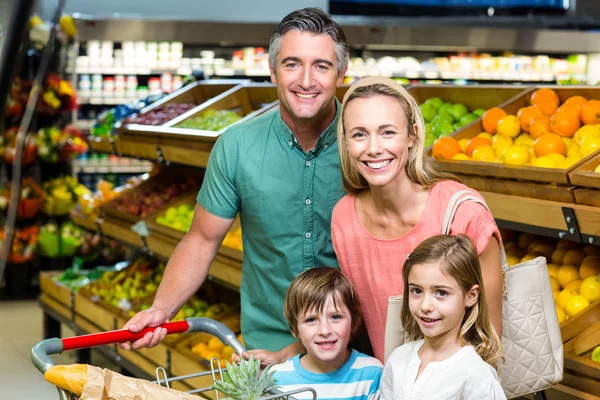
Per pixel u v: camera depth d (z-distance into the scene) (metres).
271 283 2.51
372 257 2.12
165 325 2.15
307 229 2.42
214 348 4.21
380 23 9.05
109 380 1.71
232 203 2.48
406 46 9.20
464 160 3.40
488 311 1.93
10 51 1.34
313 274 2.17
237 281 4.07
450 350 1.89
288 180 2.40
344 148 2.14
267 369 1.83
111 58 8.89
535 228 2.96
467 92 4.38
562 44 9.57
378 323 2.19
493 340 1.90
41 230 7.86
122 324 5.03
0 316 7.18
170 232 4.97
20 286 7.85
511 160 3.32
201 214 2.51
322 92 2.22
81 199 6.82
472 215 1.95
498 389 1.83
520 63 9.61
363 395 2.21
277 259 2.46
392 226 2.06
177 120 5.26
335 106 2.40
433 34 9.20
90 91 8.96
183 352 4.22
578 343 2.87
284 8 10.20
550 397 2.83
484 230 1.93
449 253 1.84
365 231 2.12
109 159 9.19
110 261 7.98
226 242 4.50
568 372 2.78
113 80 9.09
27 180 7.68
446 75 9.39
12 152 7.43
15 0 1.31
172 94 6.21
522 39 9.44
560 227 2.85
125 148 5.69
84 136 8.56
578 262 3.28
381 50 9.62
